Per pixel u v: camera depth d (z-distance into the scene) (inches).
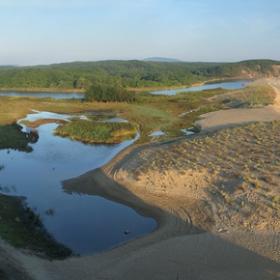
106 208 1080.2
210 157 1348.4
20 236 871.1
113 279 713.6
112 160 1521.9
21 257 770.8
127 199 1131.9
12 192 1203.2
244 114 2444.6
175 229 932.6
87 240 898.1
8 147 1769.2
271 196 982.4
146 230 953.5
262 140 1493.6
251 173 1137.4
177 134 2070.6
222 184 1112.8
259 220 893.8
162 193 1136.2
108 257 807.1
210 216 967.6
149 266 753.6
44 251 828.0
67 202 1123.3
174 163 1316.4
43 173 1398.9
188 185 1156.5
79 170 1433.3
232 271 721.0
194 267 740.0
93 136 1988.2
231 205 986.7
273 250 774.5
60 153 1685.5
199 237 863.1
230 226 896.9
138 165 1368.1
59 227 961.5
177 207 1050.1
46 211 1058.1
